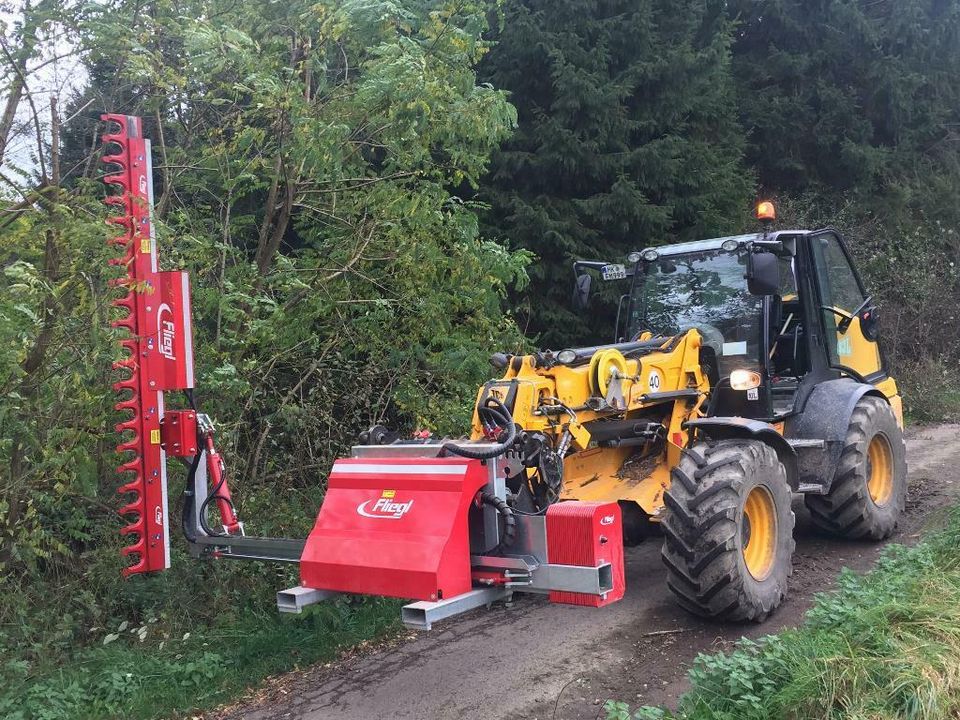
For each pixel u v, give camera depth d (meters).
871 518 6.11
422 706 4.09
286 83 6.32
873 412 6.22
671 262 6.46
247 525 5.91
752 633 4.69
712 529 4.53
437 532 3.88
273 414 6.28
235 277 6.23
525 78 10.33
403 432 7.48
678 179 10.77
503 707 4.02
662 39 11.10
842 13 17.89
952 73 19.17
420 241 6.86
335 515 4.21
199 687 4.42
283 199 7.29
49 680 4.36
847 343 6.82
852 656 3.61
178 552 5.44
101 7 5.50
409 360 7.16
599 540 3.81
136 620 5.21
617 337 6.73
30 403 4.65
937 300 15.55
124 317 4.82
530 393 4.63
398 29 6.71
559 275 10.10
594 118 10.12
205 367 5.65
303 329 6.48
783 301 6.41
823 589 5.37
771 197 18.12
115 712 4.17
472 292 7.20
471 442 4.42
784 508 5.00
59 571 5.20
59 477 4.69
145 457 4.80
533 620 5.19
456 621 5.27
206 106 6.65
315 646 4.88
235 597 5.45
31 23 5.21
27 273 4.43
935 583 4.50
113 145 5.76
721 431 5.07
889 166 18.56
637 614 5.16
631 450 5.76
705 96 11.44
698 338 5.84
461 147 6.80
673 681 4.20
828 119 18.05
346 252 6.80
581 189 10.47
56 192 4.73
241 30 6.45
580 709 3.96
